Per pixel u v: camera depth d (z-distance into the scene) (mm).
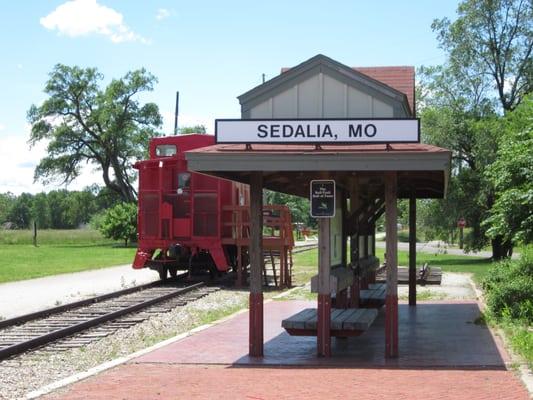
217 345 10531
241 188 25703
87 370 9102
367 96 9875
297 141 9008
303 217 84188
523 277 13852
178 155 23438
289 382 7965
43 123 67375
